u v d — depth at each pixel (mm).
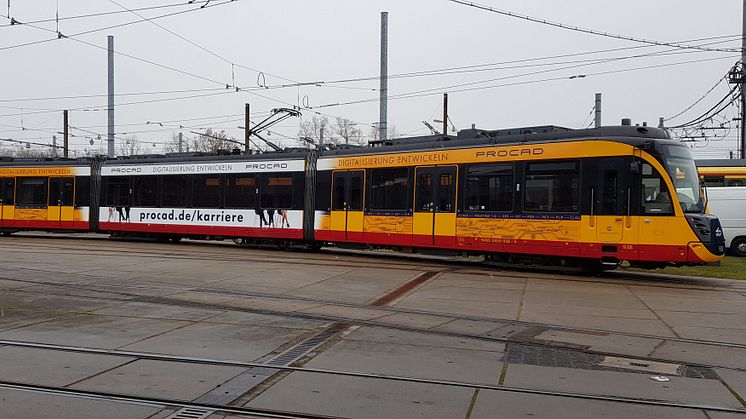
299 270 16766
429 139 20750
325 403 6117
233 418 5688
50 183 29141
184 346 8289
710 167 28484
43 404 5996
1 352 7945
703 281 16453
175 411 5844
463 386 6719
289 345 8438
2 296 12070
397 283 14758
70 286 13391
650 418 5836
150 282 14102
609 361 7914
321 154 22953
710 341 9102
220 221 25094
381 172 21031
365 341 8727
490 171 18484
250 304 11516
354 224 21594
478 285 14656
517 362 7762
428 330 9523
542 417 5805
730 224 26562
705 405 6215
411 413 5859
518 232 17781
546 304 12109
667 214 15562
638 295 13461
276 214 23672
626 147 16094
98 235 33219
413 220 20078
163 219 26562
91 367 7285
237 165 24828
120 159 28297
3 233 32375
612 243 16172
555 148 17234
